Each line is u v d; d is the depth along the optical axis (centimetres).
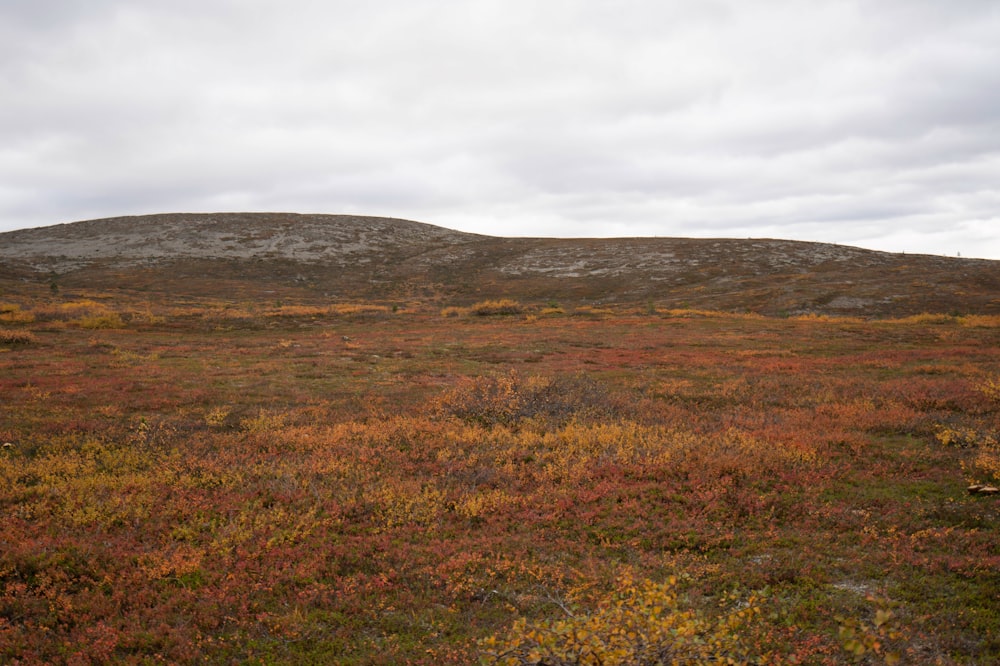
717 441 1516
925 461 1356
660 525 1040
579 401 1938
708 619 729
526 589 841
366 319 5038
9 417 1742
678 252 11162
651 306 5819
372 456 1446
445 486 1252
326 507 1148
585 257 11325
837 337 3747
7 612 794
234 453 1468
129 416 1817
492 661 557
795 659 595
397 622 766
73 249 11250
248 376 2489
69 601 798
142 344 3406
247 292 8994
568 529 1041
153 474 1306
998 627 711
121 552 945
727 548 961
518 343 3559
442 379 2502
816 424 1692
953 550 907
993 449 1398
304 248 11869
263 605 805
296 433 1639
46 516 1077
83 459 1416
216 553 949
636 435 1595
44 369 2514
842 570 866
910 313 6275
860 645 490
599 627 550
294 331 4353
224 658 702
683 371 2670
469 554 937
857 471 1293
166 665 689
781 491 1191
